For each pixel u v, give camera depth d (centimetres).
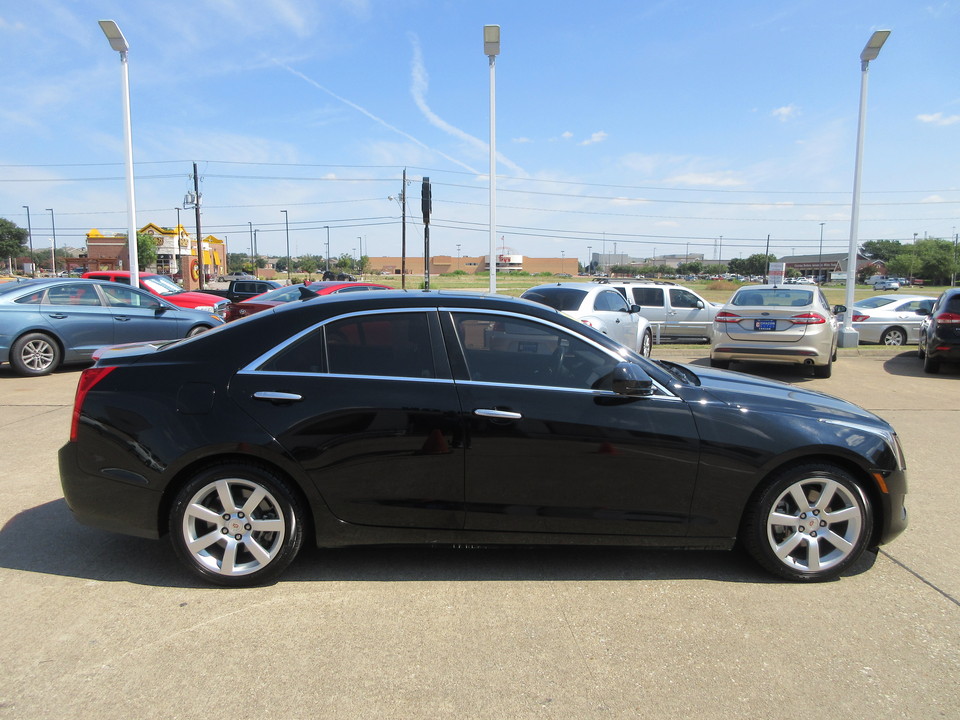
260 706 247
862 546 352
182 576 354
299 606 324
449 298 364
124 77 1706
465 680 265
